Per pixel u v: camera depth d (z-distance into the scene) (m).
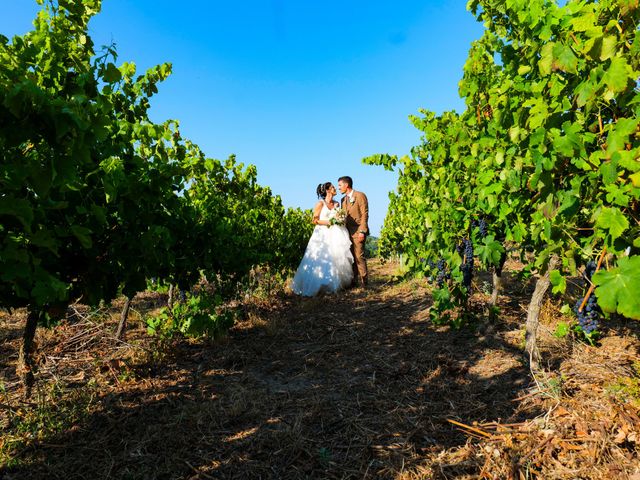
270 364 3.55
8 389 2.93
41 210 1.75
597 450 1.93
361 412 2.64
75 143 1.37
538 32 2.05
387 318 4.88
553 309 4.03
